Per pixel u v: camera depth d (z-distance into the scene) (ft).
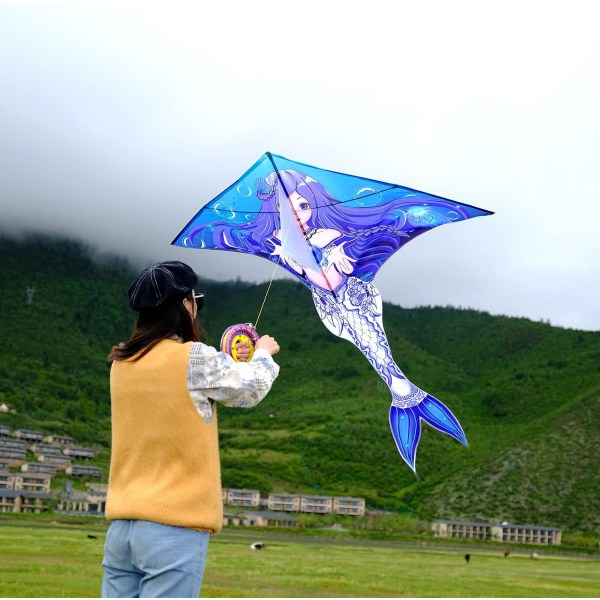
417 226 15.84
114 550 10.84
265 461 532.73
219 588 88.33
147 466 10.85
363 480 518.78
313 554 196.13
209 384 10.79
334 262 15.97
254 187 15.65
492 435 584.81
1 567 91.09
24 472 422.82
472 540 382.42
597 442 501.97
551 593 117.60
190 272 11.94
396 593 99.66
